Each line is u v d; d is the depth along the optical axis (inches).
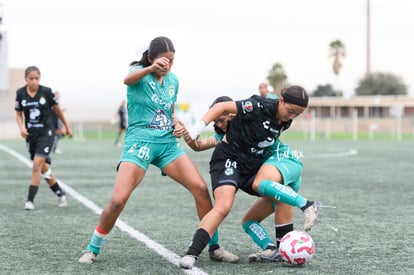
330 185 538.6
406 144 1273.4
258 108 238.7
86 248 280.8
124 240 298.5
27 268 242.5
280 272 233.0
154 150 247.9
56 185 417.4
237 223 347.3
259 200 257.3
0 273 234.4
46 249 278.7
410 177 606.9
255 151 245.3
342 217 367.2
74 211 396.5
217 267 241.8
